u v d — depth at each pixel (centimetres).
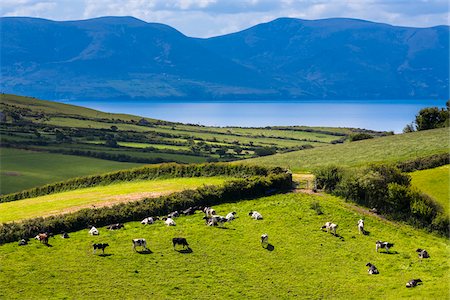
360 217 7025
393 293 4912
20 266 5016
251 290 4909
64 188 9288
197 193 7262
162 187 8325
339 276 5312
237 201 7494
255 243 5966
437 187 8400
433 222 7031
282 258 5641
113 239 5812
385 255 5906
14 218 6556
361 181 7600
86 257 5297
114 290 4712
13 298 4466
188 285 4900
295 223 6644
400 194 7312
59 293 4600
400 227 6950
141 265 5206
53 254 5328
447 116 18050
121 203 6744
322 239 6209
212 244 5834
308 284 5091
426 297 4731
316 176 8175
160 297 4656
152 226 6291
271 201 7512
